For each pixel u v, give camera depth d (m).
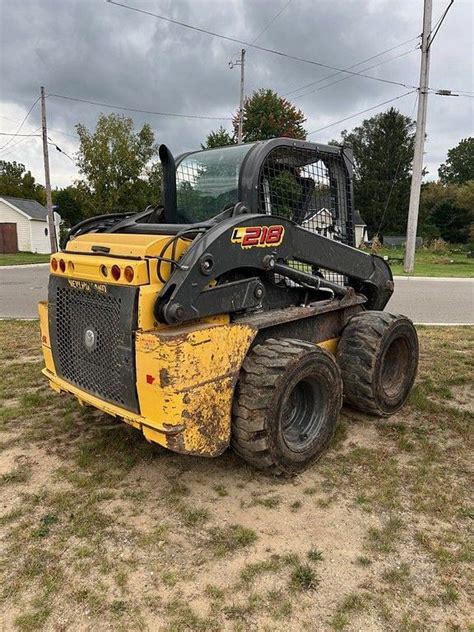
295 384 3.33
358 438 4.14
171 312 2.86
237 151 3.83
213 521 3.06
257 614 2.39
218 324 3.10
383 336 4.23
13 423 4.37
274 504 3.23
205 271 3.00
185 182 4.09
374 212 53.81
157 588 2.54
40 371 5.69
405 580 2.61
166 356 2.79
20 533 2.94
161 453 3.83
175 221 3.89
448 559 2.76
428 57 16.89
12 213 32.78
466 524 3.06
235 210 3.42
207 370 2.97
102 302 3.16
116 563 2.71
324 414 3.67
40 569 2.67
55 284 3.58
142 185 28.66
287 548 2.83
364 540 2.90
